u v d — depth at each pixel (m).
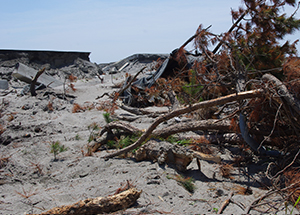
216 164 4.51
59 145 5.78
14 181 4.25
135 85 11.47
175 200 3.33
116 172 4.26
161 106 9.87
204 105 4.56
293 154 4.18
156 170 4.16
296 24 5.83
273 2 5.98
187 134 5.73
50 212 2.96
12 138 6.29
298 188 3.07
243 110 4.63
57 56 29.30
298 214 2.82
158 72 11.55
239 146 5.14
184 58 7.31
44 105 11.07
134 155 5.00
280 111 4.10
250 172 4.19
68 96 13.56
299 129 4.25
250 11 5.95
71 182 4.11
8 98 13.48
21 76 18.23
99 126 7.39
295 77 4.21
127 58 33.34
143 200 3.34
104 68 35.41
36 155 5.34
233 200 3.28
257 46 5.62
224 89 6.31
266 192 3.49
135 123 7.50
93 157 4.93
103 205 3.06
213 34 5.75
